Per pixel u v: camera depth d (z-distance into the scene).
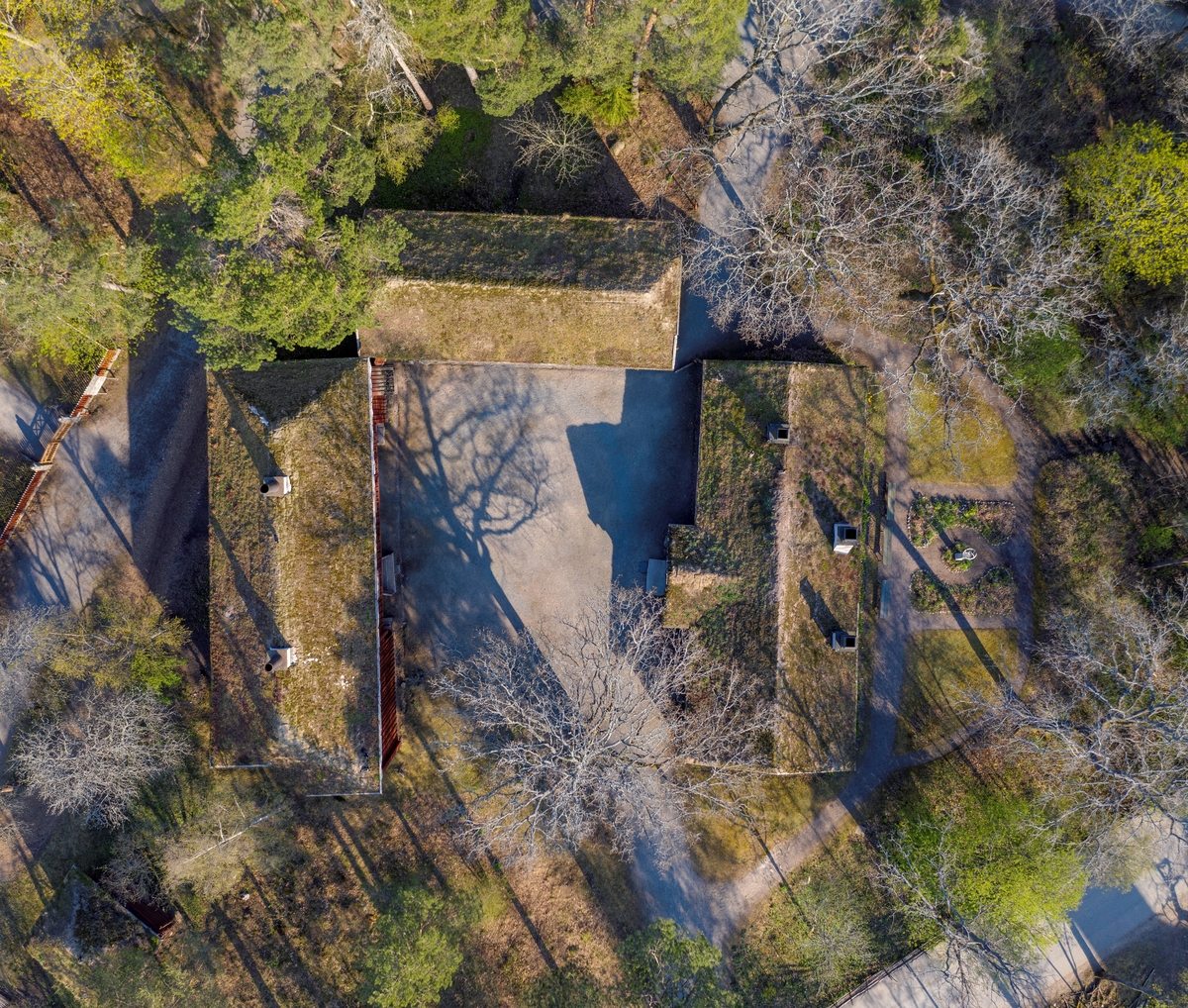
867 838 28.11
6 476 27.89
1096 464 28.20
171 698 27.56
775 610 25.16
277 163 20.48
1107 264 25.41
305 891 27.94
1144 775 24.64
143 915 27.06
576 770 23.09
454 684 27.56
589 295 25.12
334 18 21.14
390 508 28.20
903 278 27.70
